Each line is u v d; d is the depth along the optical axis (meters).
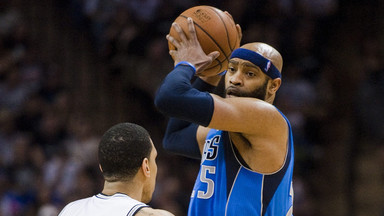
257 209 6.46
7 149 20.25
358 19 24.34
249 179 6.50
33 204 19.34
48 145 20.47
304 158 21.05
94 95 23.08
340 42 23.80
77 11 24.14
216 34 6.89
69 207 6.57
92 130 21.53
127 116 22.89
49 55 23.52
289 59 21.95
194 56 6.71
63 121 20.98
